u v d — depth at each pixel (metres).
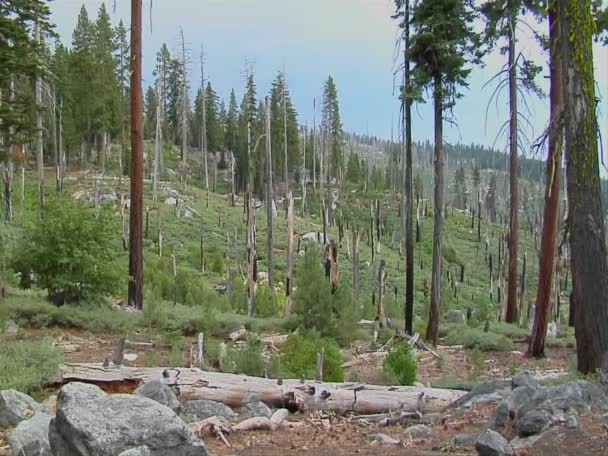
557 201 16.27
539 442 6.43
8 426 7.12
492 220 84.25
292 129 73.56
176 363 11.52
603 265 9.71
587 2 9.74
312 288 17.81
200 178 80.00
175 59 77.88
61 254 15.90
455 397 9.74
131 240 17.86
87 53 61.72
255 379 9.41
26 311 14.73
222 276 41.69
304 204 70.06
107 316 15.25
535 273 57.97
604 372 8.38
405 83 19.30
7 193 20.66
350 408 9.15
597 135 9.75
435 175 19.47
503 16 13.95
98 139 73.81
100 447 5.37
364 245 61.81
